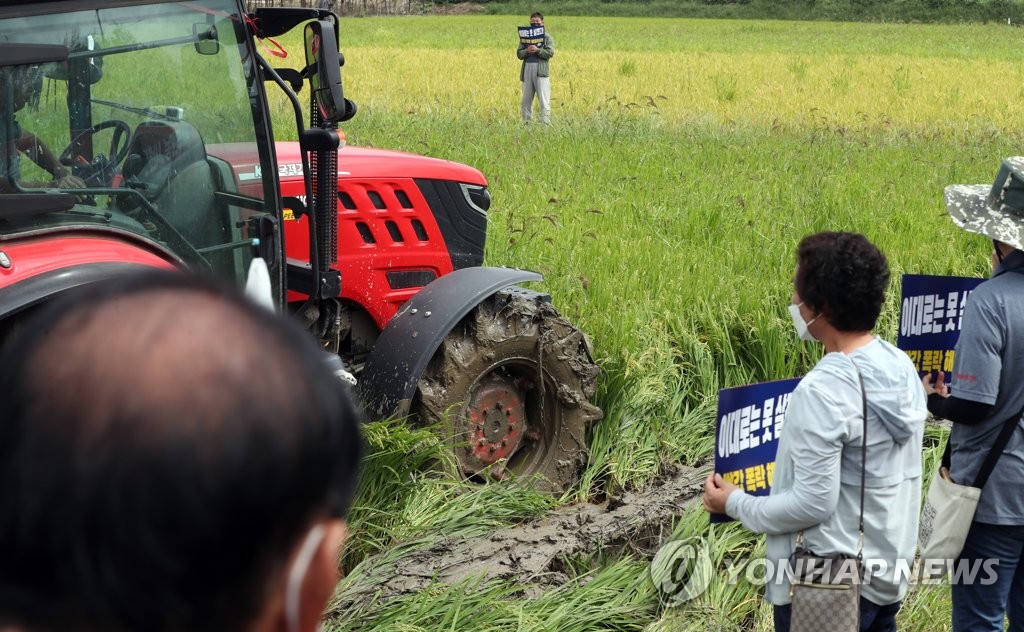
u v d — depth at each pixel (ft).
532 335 15.35
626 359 17.34
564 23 185.78
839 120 56.39
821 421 8.16
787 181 34.86
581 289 20.76
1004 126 55.83
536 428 16.14
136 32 10.50
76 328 1.72
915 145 47.32
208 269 11.60
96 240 10.16
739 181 34.71
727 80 75.92
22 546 1.63
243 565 1.76
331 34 11.81
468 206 16.94
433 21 188.65
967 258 25.68
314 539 1.87
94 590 1.64
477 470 15.51
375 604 11.71
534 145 41.83
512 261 22.80
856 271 8.37
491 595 11.71
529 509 14.74
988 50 124.67
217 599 1.75
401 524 13.58
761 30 173.47
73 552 1.63
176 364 1.70
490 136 44.29
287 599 1.86
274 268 12.26
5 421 1.65
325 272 13.52
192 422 1.67
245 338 1.78
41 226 9.86
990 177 37.42
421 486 14.16
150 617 1.69
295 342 1.85
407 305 14.88
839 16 220.84
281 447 1.74
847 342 8.63
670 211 29.25
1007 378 9.45
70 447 1.63
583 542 14.19
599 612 12.05
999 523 9.65
